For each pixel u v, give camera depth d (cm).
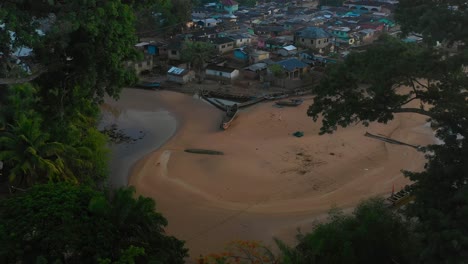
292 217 3578
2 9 2402
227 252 2969
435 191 2038
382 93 2130
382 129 5294
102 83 3033
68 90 3152
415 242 2088
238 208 3728
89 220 2027
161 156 4778
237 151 4838
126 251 1866
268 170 4384
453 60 1878
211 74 7269
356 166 4453
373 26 9881
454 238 1781
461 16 1889
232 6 11975
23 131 3061
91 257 1878
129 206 2091
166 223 2291
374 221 2194
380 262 2130
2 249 1797
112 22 2748
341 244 2156
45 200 2086
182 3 9594
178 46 7994
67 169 3194
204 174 4334
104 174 3731
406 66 1967
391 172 4316
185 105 6362
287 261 2162
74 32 2836
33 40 2523
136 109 6250
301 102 6209
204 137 5291
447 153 2036
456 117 2045
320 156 4672
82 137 3641
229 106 6172
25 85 3375
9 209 2033
